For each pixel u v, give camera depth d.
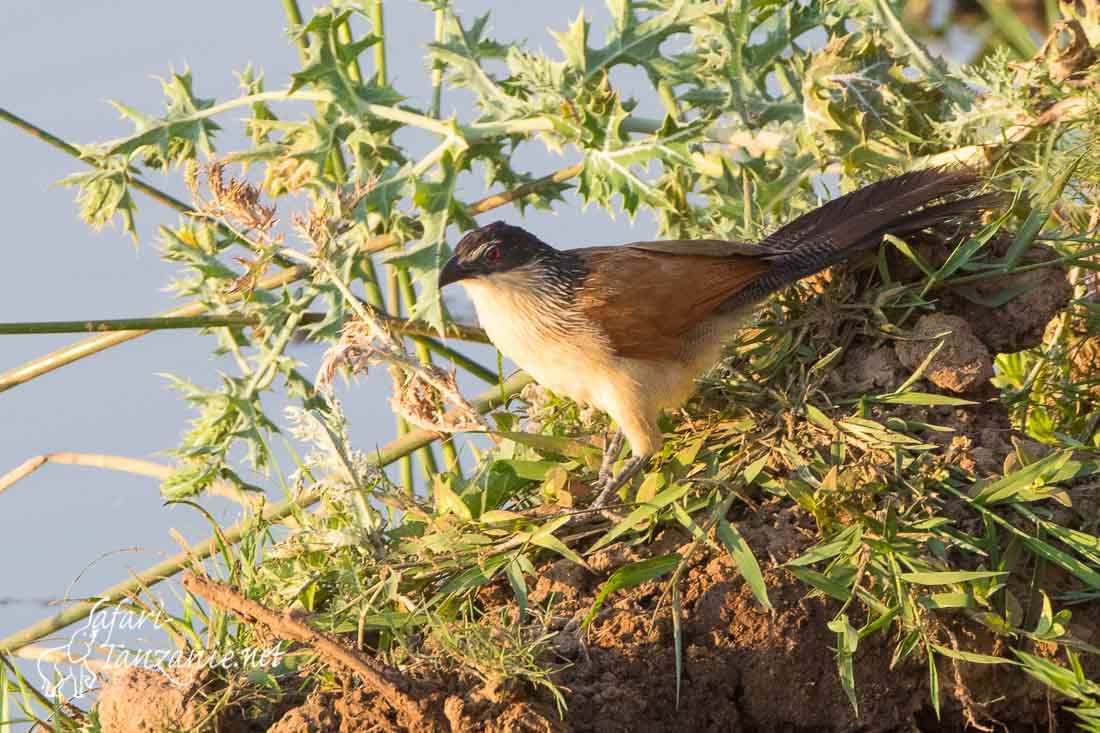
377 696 7.96
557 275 9.90
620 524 9.00
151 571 11.09
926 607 8.18
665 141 11.44
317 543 9.34
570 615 8.63
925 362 9.24
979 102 11.94
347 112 12.19
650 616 8.43
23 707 9.04
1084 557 8.70
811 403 9.60
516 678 7.73
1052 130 11.33
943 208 10.05
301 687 8.48
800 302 10.29
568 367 9.93
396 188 12.09
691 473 9.52
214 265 12.06
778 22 12.25
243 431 11.67
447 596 8.83
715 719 8.27
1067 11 11.85
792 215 12.52
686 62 12.26
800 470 9.05
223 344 12.53
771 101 12.12
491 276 9.91
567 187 12.86
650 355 9.77
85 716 9.12
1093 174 11.00
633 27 12.26
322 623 8.73
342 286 10.38
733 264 9.84
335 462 9.64
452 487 10.14
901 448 8.95
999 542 8.71
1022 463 8.82
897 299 9.91
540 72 12.07
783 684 8.36
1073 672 7.97
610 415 10.10
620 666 8.20
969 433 9.40
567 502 9.27
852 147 11.90
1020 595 8.59
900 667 8.38
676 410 10.17
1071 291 10.09
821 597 8.47
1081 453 9.24
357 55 12.21
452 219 12.19
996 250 10.25
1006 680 8.45
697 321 9.79
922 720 8.53
